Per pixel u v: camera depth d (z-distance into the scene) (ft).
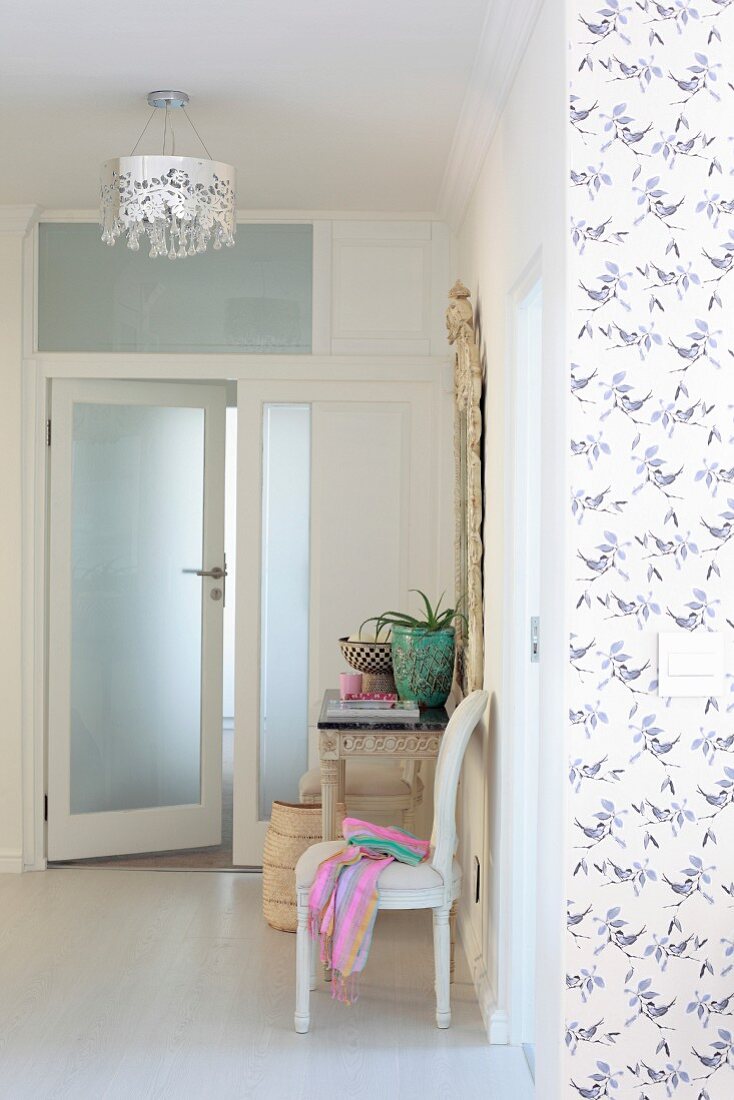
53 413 16.42
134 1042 10.64
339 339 16.30
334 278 16.29
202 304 16.34
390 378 16.28
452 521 16.08
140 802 17.19
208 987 11.94
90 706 16.83
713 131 7.36
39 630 16.37
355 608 16.52
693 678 7.36
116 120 12.43
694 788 7.39
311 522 16.53
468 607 12.66
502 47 9.77
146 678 17.16
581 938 7.45
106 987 11.92
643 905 7.43
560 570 7.52
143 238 16.30
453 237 16.11
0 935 13.50
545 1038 7.96
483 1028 11.02
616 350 7.38
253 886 15.62
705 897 7.40
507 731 10.59
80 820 16.62
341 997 10.85
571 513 7.40
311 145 13.21
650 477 7.38
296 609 16.67
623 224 7.37
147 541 17.10
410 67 10.84
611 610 7.39
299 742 16.70
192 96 11.68
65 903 14.74
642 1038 7.45
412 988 12.00
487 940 11.69
